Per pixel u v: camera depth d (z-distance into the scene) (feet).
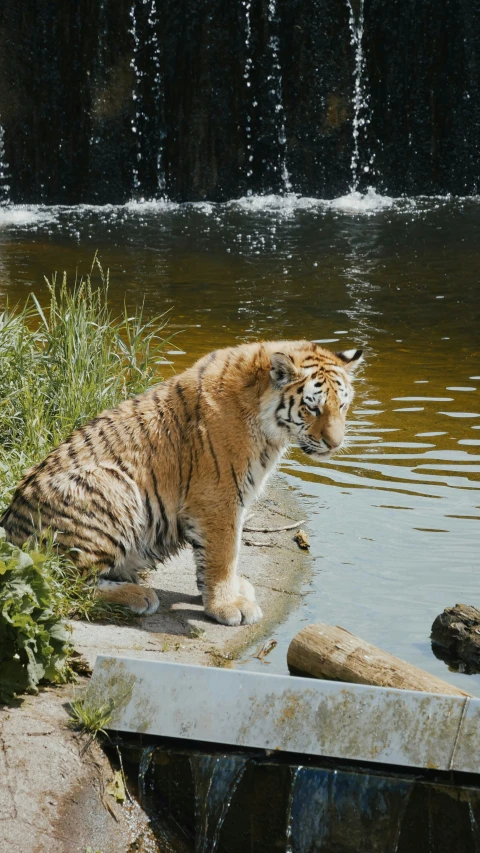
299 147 99.96
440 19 96.84
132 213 93.40
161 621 22.77
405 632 22.68
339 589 24.89
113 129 97.45
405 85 98.89
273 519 29.32
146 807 17.47
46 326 33.81
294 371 22.50
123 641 21.26
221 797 17.42
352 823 17.11
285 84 98.89
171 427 23.18
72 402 30.25
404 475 32.45
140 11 95.50
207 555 23.16
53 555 22.33
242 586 24.36
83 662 19.57
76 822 16.20
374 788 16.96
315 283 64.54
